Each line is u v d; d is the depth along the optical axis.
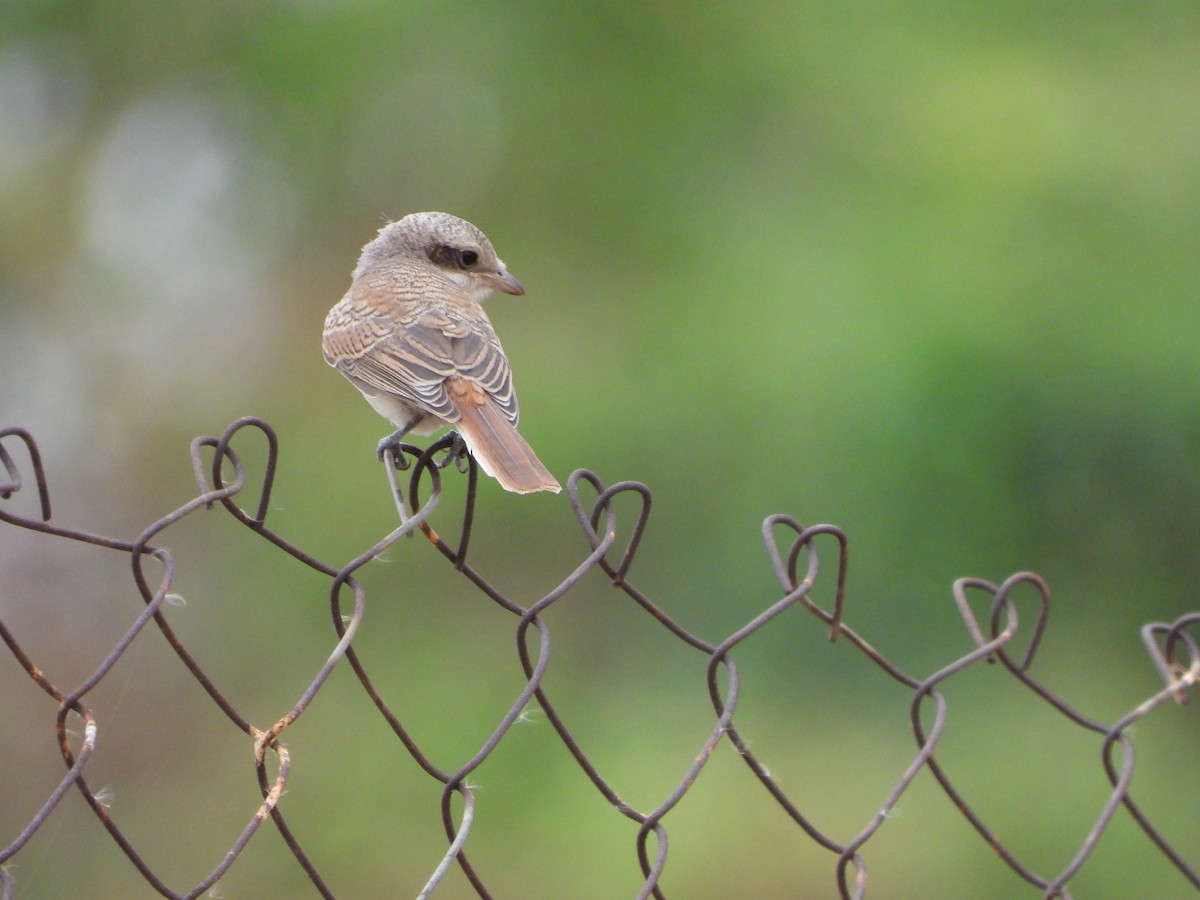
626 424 13.52
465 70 16.38
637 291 14.88
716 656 5.45
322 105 17.00
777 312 13.27
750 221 14.53
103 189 19.19
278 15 17.42
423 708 13.95
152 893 13.98
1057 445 12.88
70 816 14.77
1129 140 14.01
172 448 18.06
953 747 13.00
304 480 15.02
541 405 13.96
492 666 14.18
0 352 18.64
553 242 15.67
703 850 12.66
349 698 14.26
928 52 14.82
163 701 15.75
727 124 15.50
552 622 14.23
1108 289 13.12
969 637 12.86
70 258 19.00
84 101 18.78
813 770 12.86
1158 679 13.73
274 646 14.65
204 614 15.93
